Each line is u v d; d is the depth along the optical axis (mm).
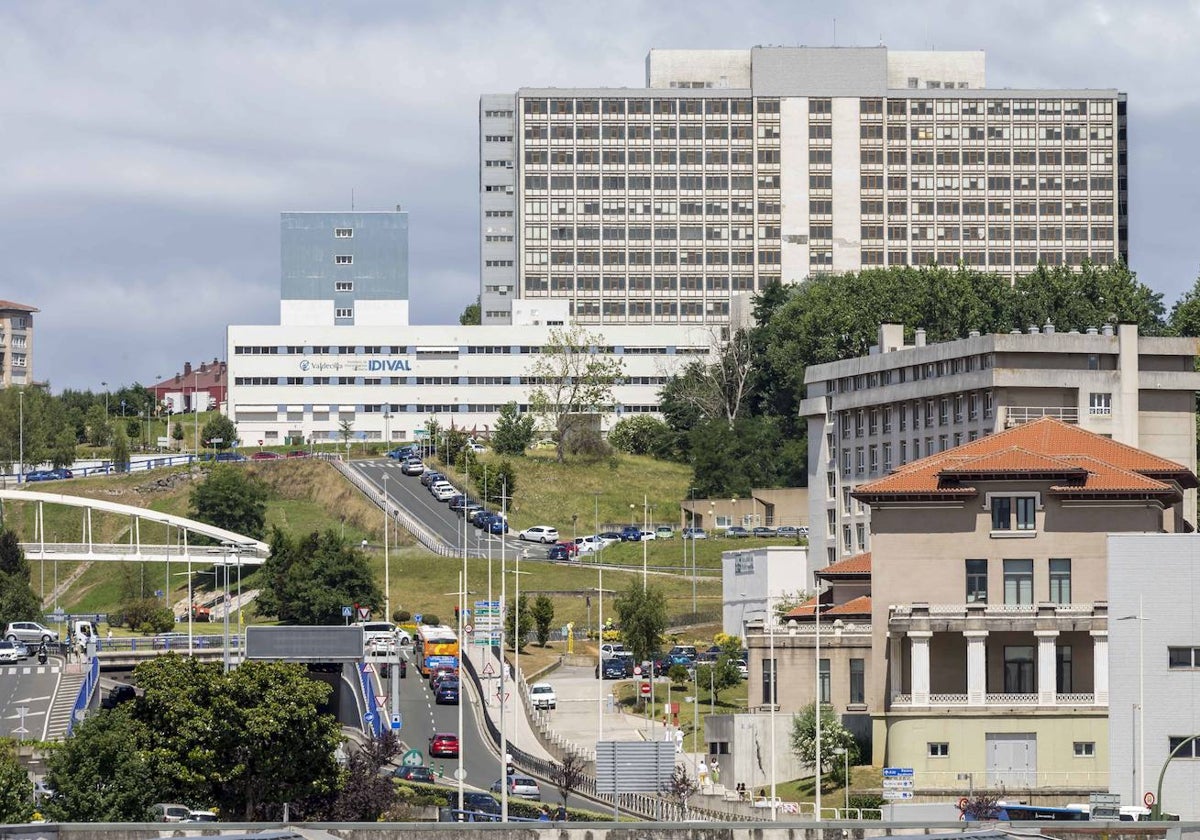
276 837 137625
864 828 152750
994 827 150625
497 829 151875
